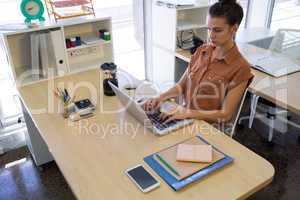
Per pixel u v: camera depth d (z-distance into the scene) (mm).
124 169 1003
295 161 2107
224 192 888
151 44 2947
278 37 2367
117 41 2885
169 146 1121
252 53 2207
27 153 2258
